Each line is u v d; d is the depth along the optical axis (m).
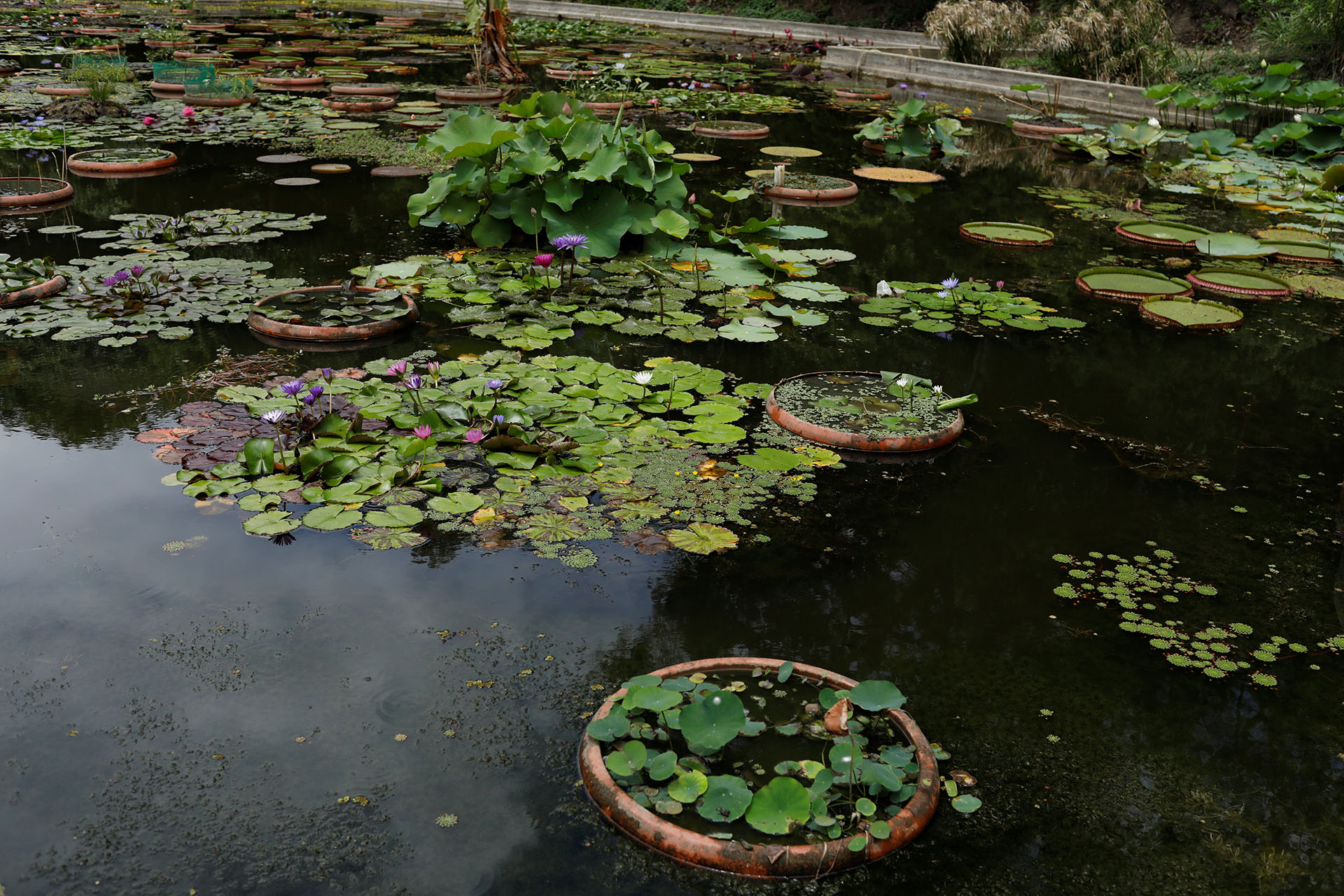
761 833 2.04
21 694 2.40
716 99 12.65
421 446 3.41
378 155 8.76
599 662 2.61
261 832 2.04
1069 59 13.80
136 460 3.54
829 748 2.27
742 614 2.85
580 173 5.80
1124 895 2.00
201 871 1.95
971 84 14.30
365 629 2.70
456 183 6.06
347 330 4.63
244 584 2.88
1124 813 2.22
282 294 5.07
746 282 5.82
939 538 3.30
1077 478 3.77
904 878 2.00
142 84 12.40
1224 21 15.62
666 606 2.86
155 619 2.71
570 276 5.51
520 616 2.79
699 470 3.63
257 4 23.44
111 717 2.34
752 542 3.22
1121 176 9.41
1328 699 2.63
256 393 4.01
